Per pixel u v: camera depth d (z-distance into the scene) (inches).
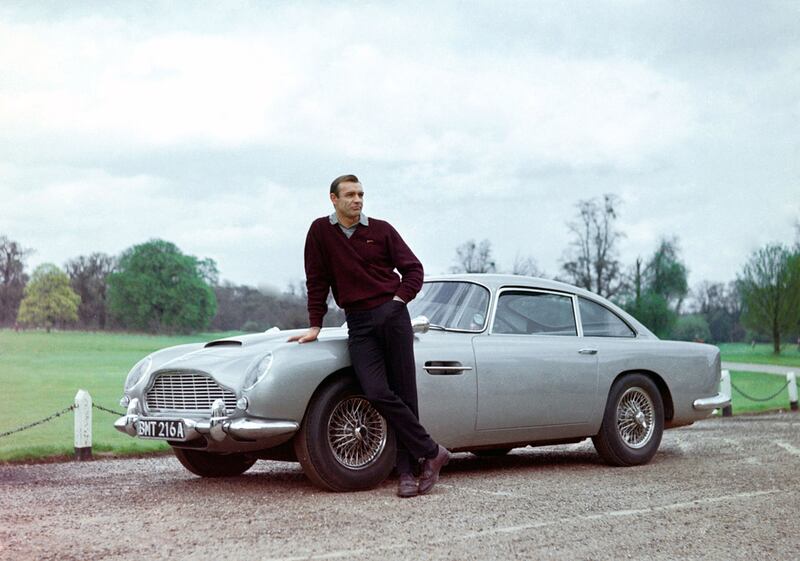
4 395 993.5
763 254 1713.8
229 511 185.8
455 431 229.1
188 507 191.6
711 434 394.0
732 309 1711.4
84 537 161.3
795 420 505.7
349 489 208.4
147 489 221.5
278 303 1043.3
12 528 170.6
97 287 1567.4
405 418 202.4
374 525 169.9
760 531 166.4
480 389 233.0
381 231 206.5
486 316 245.9
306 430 203.5
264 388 196.5
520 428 243.3
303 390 200.5
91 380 1173.1
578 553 148.2
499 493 209.0
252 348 211.9
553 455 305.6
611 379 263.1
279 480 233.6
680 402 282.0
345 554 146.3
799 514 183.2
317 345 207.2
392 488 214.5
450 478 237.9
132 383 222.8
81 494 215.2
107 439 468.4
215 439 197.8
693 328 1535.4
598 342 266.8
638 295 1433.3
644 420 271.4
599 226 1425.9
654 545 154.4
